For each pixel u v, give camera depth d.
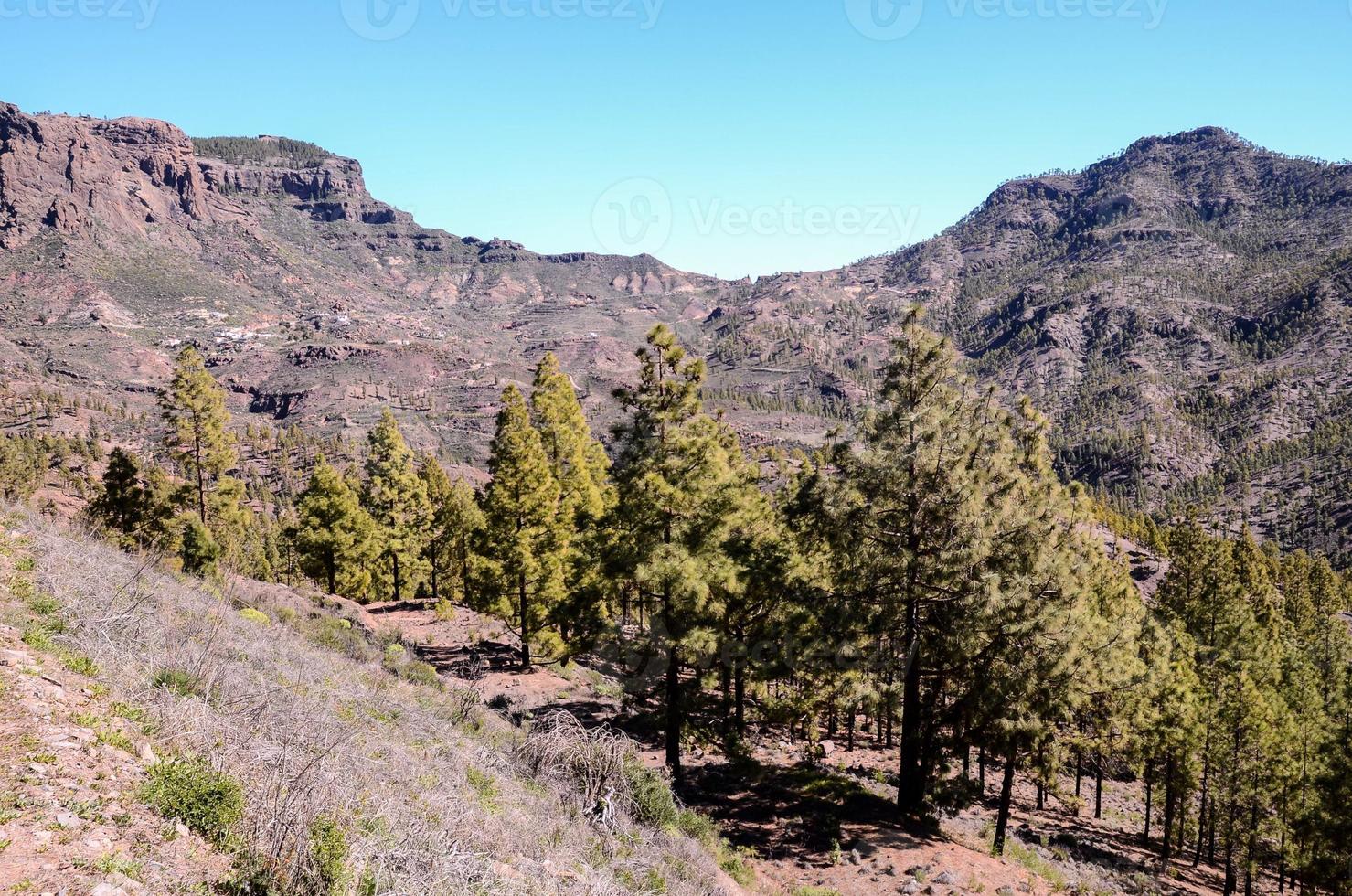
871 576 19.41
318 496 44.06
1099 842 31.31
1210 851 36.81
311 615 25.56
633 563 19.84
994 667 18.77
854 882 14.83
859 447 20.08
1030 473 24.28
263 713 9.30
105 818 5.65
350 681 14.95
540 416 36.69
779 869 15.22
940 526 19.45
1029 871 16.95
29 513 15.79
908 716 19.72
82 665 8.09
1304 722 34.50
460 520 47.56
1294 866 33.06
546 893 7.84
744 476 23.98
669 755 20.27
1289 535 191.50
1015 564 19.19
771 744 28.42
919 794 19.81
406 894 6.42
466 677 25.25
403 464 50.84
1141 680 23.27
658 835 12.89
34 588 9.95
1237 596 50.12
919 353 19.89
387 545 48.59
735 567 20.56
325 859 6.00
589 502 35.97
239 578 26.84
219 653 11.48
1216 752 31.92
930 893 14.40
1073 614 18.89
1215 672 33.66
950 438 19.16
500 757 13.40
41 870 4.76
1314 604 84.81
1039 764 21.47
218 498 37.72
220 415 36.72
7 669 7.27
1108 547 108.38
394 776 9.45
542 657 32.28
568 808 12.04
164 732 7.48
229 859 5.97
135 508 35.53
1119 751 31.06
